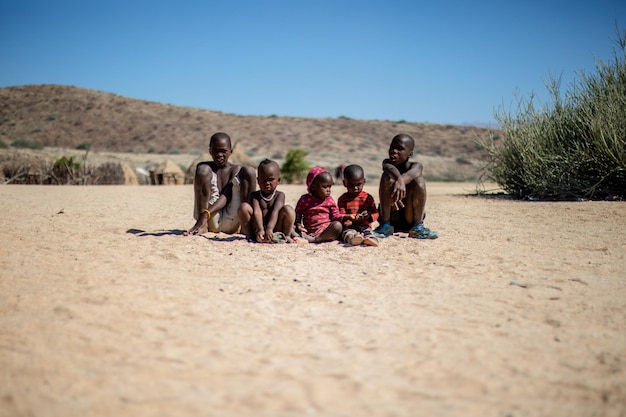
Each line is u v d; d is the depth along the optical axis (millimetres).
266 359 3105
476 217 10461
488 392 2754
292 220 6934
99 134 90125
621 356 3248
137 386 2730
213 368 2963
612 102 13547
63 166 26031
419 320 3859
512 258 6176
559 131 14438
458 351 3277
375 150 87812
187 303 4113
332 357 3158
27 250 6027
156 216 10203
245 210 6855
